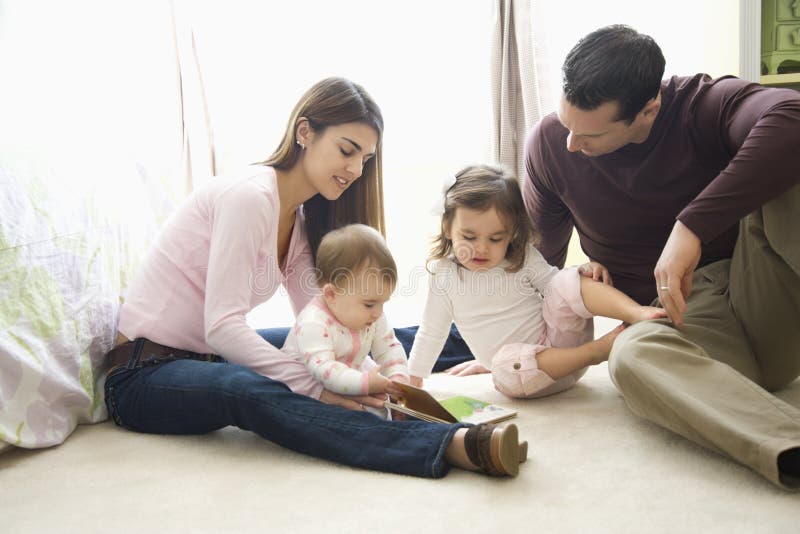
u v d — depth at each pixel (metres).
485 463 1.14
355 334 1.52
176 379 1.39
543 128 1.72
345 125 1.55
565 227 1.88
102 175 1.75
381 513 1.04
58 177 1.60
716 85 1.54
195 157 3.11
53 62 3.15
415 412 1.33
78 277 1.54
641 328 1.32
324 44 3.23
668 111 1.55
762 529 0.94
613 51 1.41
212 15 3.10
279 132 3.25
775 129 1.32
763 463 1.04
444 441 1.17
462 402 1.56
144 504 1.10
